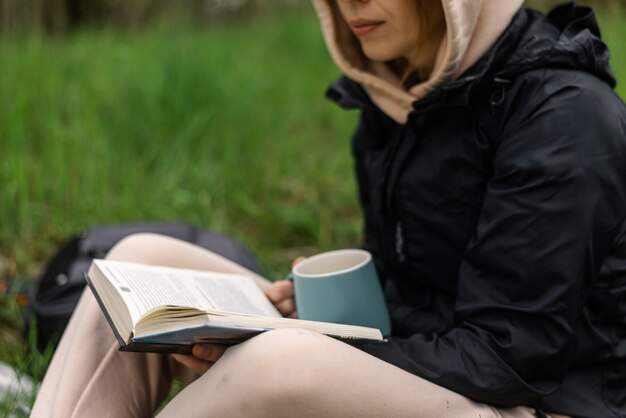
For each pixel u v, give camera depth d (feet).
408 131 4.57
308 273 4.82
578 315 3.90
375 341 3.98
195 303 4.21
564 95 4.03
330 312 4.44
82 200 9.38
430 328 4.65
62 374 4.42
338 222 9.45
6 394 5.71
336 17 5.14
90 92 11.72
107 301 4.12
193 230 7.55
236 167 10.68
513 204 3.95
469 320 4.03
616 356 4.14
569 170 3.85
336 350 3.68
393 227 4.77
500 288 3.97
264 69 15.62
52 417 4.21
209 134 11.00
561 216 3.84
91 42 15.78
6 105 10.82
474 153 4.34
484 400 3.92
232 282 4.89
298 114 13.62
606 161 3.90
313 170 11.18
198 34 18.19
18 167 9.17
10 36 13.38
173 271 4.65
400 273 4.88
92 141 10.36
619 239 4.13
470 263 4.13
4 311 7.43
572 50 4.12
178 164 10.36
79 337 4.53
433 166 4.46
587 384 4.14
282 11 23.36
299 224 9.45
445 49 4.45
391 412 3.70
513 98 4.18
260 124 12.09
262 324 3.74
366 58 5.16
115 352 4.52
